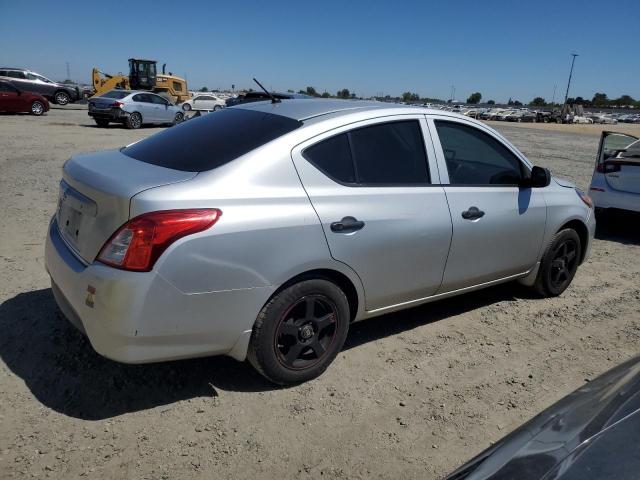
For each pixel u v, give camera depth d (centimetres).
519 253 448
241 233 287
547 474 157
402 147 371
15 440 272
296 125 334
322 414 311
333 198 325
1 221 643
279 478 260
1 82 2394
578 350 409
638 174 725
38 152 1254
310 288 320
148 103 2239
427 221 368
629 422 170
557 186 490
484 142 427
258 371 322
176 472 259
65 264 302
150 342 276
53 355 350
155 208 270
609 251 701
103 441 276
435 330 429
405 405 325
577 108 7550
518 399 339
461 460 281
